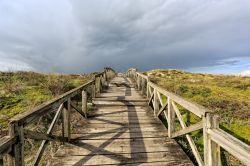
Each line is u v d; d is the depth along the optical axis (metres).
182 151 5.68
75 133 6.73
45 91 11.19
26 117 3.16
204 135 3.49
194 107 4.03
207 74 28.48
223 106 9.55
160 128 7.27
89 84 9.17
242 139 6.96
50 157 5.89
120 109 9.48
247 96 11.91
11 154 2.91
